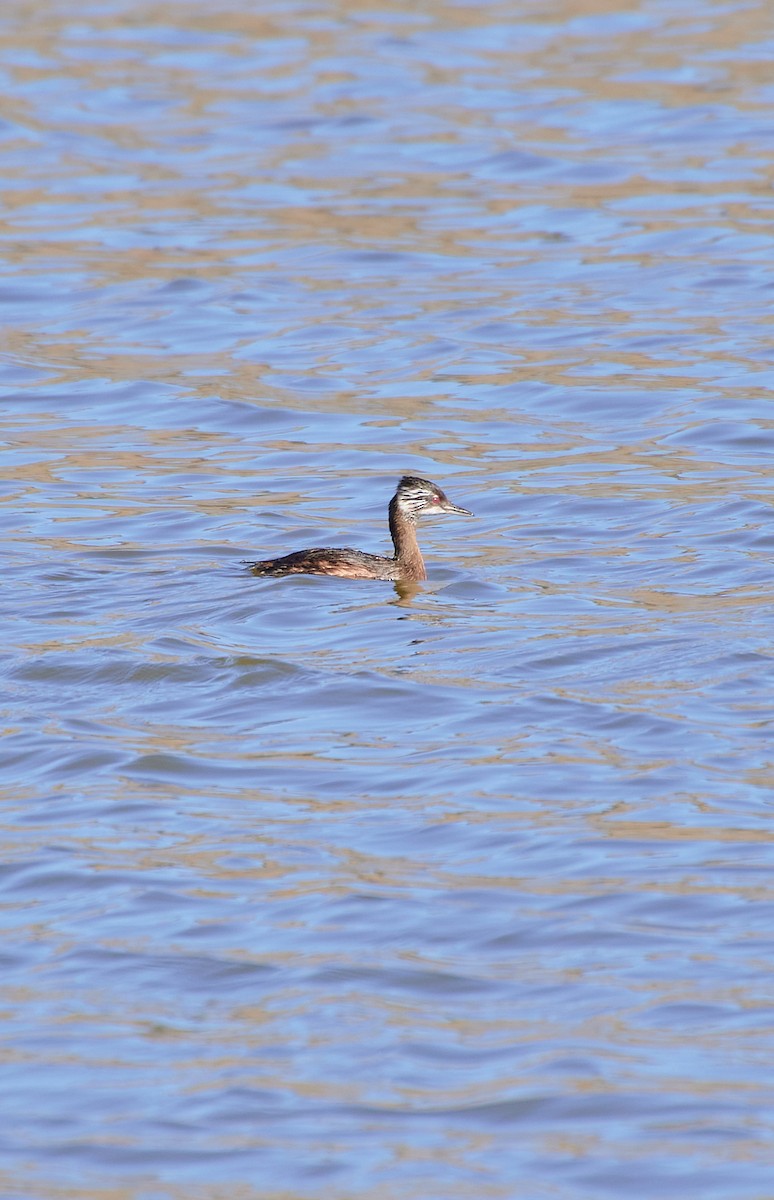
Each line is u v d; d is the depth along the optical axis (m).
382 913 14.65
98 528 25.97
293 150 49.72
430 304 38.12
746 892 14.78
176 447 30.30
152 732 18.50
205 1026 13.16
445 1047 12.78
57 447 30.33
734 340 35.00
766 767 17.11
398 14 64.06
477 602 22.42
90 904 14.96
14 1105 12.23
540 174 47.22
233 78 56.62
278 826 16.31
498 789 16.88
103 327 37.28
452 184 46.69
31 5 65.62
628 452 29.19
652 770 17.14
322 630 21.39
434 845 15.84
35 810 16.77
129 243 42.75
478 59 58.09
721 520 25.50
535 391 32.59
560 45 59.47
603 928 14.32
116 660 20.23
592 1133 11.79
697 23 61.47
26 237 43.22
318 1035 12.99
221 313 38.03
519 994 13.45
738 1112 11.96
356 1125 11.95
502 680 19.56
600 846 15.66
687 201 44.69
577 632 20.98
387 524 26.23
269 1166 11.52
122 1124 12.02
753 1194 11.16
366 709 18.92
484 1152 11.64
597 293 38.47
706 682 19.19
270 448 30.16
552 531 25.45
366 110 52.94
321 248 42.12
